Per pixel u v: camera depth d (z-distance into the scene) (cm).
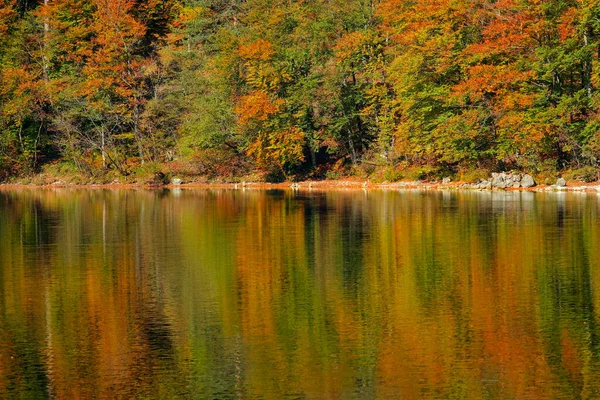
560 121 8275
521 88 8538
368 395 2392
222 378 2530
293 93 10319
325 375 2531
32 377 2547
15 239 5141
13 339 2898
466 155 8938
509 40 8556
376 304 3316
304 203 7412
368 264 4138
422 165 9669
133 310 3262
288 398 2381
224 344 2830
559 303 3294
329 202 7488
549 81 8594
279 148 10194
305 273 3934
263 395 2400
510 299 3366
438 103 9119
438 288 3575
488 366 2594
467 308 3234
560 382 2462
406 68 9044
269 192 9162
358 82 10344
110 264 4219
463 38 9162
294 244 4809
